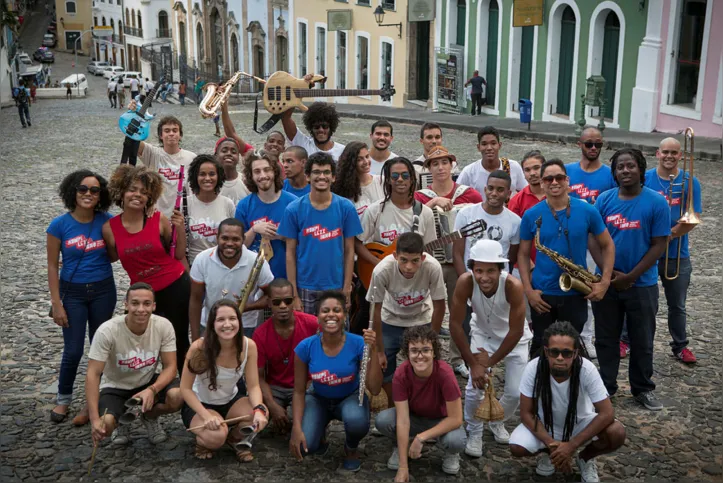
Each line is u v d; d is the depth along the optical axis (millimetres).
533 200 7758
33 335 8594
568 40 24844
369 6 34250
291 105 8461
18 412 6879
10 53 44281
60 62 81750
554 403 5781
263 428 6152
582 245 6750
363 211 7543
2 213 14039
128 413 6059
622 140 19734
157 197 6738
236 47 48188
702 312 9133
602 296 6641
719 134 19688
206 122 29047
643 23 21594
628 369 7723
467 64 29219
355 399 6094
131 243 6680
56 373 7691
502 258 6062
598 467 6074
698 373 7645
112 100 41375
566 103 25266
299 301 6684
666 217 6766
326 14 37750
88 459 6148
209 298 6684
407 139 22938
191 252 7301
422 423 6004
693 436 6512
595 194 7758
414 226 7082
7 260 11289
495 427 6473
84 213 6734
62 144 23156
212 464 6094
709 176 15828
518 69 26938
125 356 6176
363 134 24438
